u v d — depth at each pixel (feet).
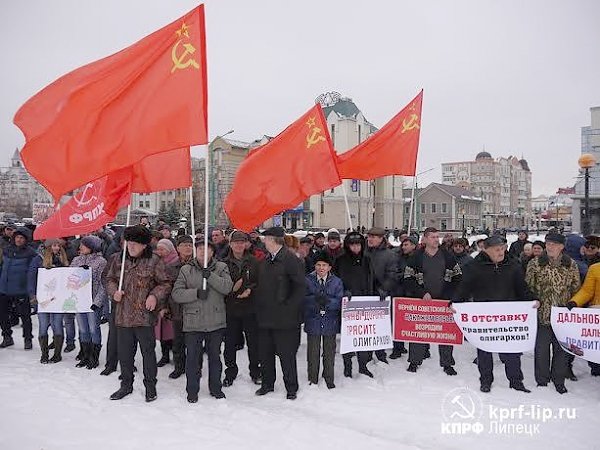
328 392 21.50
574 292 21.88
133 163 19.98
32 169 19.35
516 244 41.19
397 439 17.13
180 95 20.45
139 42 20.36
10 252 29.07
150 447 16.21
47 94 19.69
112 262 21.39
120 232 33.24
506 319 21.31
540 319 21.86
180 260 25.85
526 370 24.66
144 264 20.70
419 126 29.50
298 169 24.95
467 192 320.29
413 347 24.38
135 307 20.44
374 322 23.03
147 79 20.22
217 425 17.98
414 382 22.54
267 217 25.11
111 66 20.01
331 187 24.91
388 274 25.98
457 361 26.21
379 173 29.68
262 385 21.76
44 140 19.35
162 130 20.25
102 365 25.98
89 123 19.61
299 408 19.92
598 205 134.31
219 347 21.07
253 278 23.17
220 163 202.39
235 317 23.08
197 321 20.48
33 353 28.53
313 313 22.43
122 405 20.01
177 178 26.43
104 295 25.81
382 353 26.35
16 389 21.95
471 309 21.42
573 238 27.48
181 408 19.66
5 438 16.93
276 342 21.25
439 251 24.61
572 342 20.66
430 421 18.40
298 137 25.04
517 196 484.33
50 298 25.79
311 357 22.65
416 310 23.68
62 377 23.77
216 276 20.51
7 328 29.94
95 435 17.15
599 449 16.12
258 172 24.95
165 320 24.59
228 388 22.59
